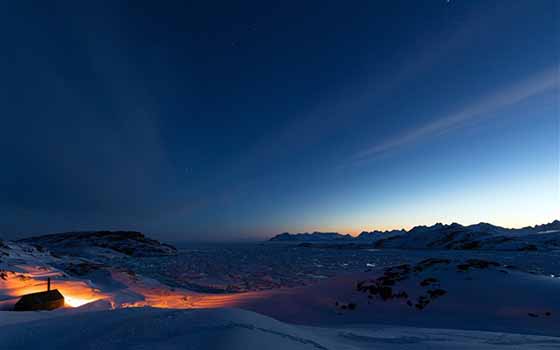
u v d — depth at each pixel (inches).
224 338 145.6
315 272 2053.4
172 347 136.5
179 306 756.6
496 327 436.5
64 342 148.7
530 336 306.8
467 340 279.7
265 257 4052.7
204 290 1272.1
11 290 745.0
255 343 146.3
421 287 642.2
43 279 904.9
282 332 176.9
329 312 600.4
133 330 158.9
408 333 315.3
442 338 285.4
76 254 4151.1
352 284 745.0
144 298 895.1
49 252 2741.1
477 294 566.9
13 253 1941.4
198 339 145.1
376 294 649.6
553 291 536.4
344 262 3002.0
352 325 468.8
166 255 4894.2
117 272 1321.4
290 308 644.1
